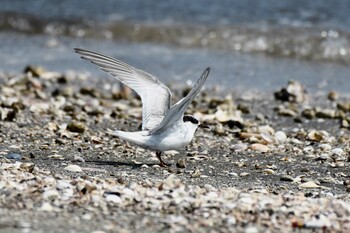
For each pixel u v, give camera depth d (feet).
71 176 34.01
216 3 92.53
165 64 75.20
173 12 90.43
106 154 41.01
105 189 30.94
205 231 26.50
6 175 32.14
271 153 43.83
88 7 93.66
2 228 25.41
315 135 48.19
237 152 43.75
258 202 30.25
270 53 81.15
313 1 90.84
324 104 61.77
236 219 27.84
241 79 70.44
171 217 27.63
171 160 40.65
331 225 27.89
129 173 35.91
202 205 29.22
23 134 45.01
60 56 79.10
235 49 82.23
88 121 50.98
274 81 69.92
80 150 41.60
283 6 89.81
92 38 86.74
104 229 26.04
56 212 27.55
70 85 66.49
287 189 34.58
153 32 86.02
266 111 58.34
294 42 81.05
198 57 78.69
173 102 60.80
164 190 31.22
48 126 46.80
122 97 61.87
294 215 28.76
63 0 96.73
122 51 80.64
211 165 39.93
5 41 85.05
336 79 71.41
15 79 64.34
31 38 86.58
